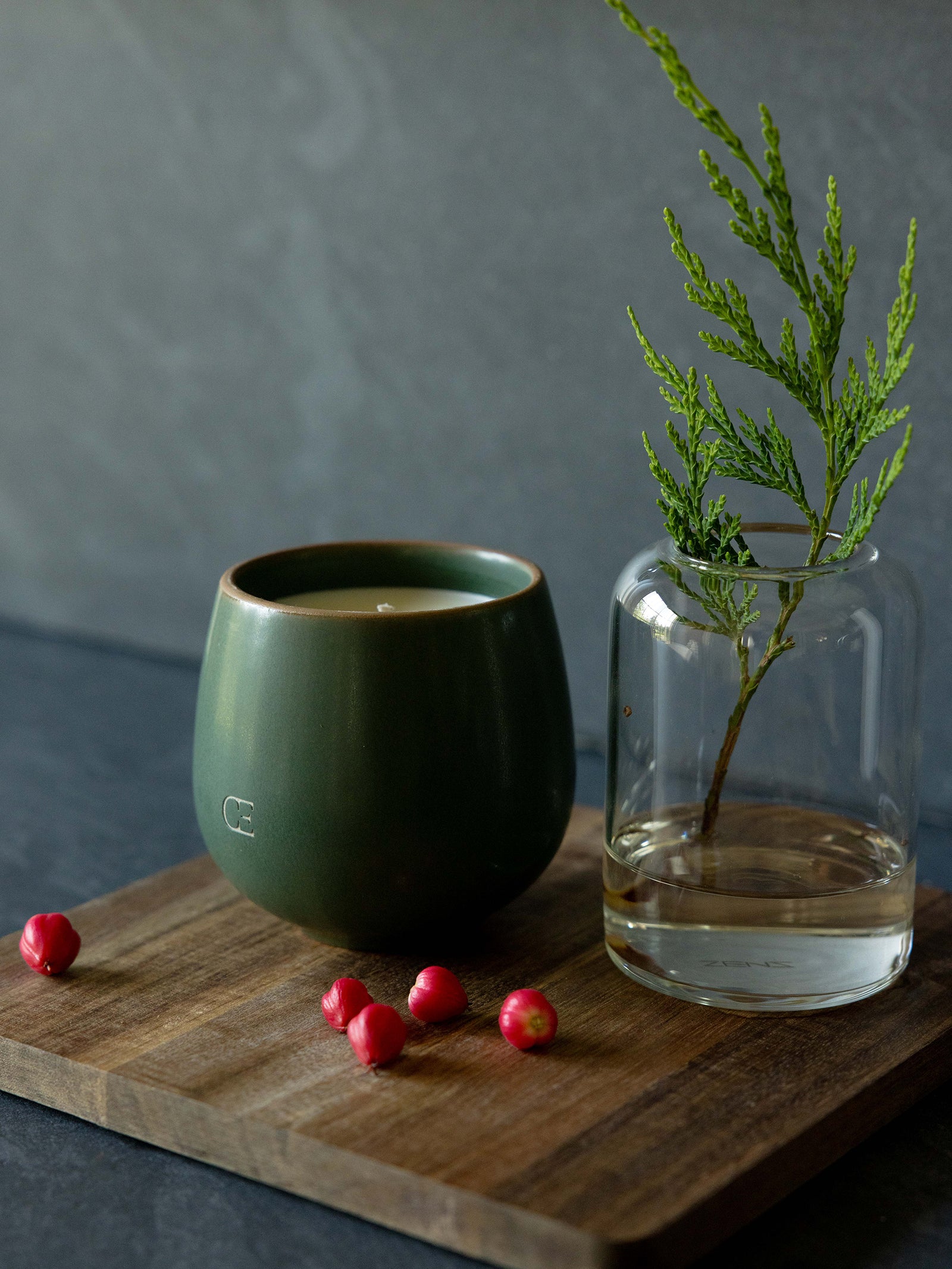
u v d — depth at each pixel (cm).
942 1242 54
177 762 82
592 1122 55
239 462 89
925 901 67
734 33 72
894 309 57
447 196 80
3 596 99
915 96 70
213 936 64
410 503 85
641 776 61
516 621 61
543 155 77
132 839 75
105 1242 54
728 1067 57
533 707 61
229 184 85
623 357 78
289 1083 57
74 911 66
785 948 59
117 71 86
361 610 65
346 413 85
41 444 94
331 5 80
